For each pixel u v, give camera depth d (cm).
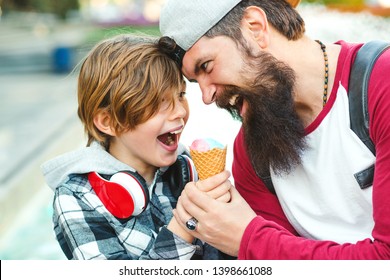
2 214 461
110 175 183
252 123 179
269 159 182
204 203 168
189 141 538
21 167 562
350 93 168
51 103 951
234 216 168
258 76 174
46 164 188
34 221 495
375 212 161
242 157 199
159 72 180
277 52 179
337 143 172
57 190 182
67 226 176
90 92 186
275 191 194
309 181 180
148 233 181
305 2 1174
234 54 175
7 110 897
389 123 157
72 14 4119
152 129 181
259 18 177
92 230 176
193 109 675
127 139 185
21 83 1254
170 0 180
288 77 174
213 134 559
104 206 177
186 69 181
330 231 180
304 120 185
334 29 927
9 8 3997
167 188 197
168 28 180
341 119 170
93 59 188
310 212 182
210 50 175
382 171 159
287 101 175
